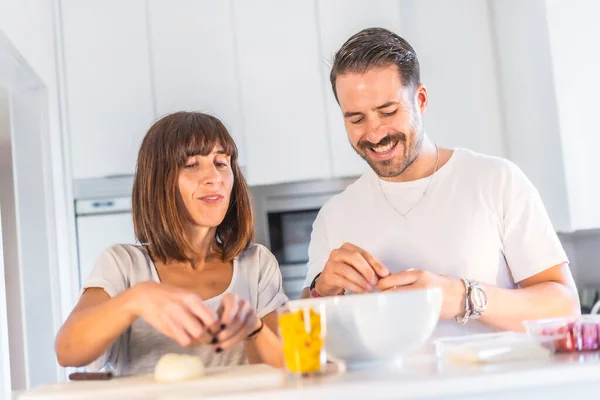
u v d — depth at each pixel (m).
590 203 3.09
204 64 3.45
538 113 3.27
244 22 3.47
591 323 1.16
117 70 3.44
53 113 3.22
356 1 3.49
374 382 0.93
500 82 3.62
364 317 1.07
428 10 3.65
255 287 1.53
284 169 3.43
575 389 0.95
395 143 1.63
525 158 3.45
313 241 1.88
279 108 3.45
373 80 1.58
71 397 1.02
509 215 1.67
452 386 0.92
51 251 3.04
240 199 1.54
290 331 1.05
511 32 3.45
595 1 3.13
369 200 1.81
